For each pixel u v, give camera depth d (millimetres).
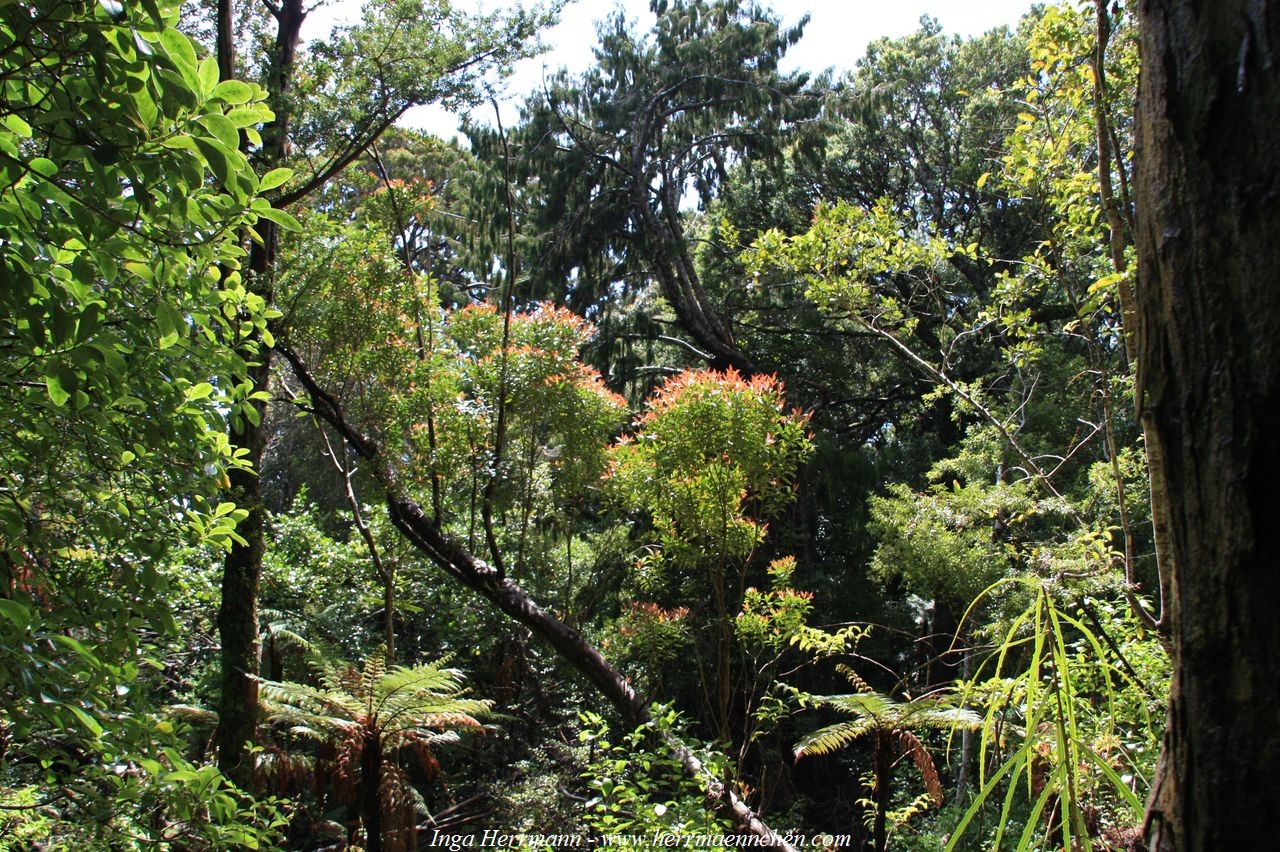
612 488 7223
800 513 13984
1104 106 3027
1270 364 972
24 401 2301
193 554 6754
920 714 5066
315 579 10164
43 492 2529
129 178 1979
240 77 7801
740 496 6129
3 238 1953
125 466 2637
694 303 16906
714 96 16266
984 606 9555
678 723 5918
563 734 10484
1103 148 2908
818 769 11953
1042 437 11906
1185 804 1049
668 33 16578
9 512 2250
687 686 11086
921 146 19359
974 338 15570
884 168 20031
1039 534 9656
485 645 10891
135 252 2236
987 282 16469
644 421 6160
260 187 2363
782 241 7324
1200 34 1052
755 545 6215
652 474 6172
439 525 7902
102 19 1840
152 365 2447
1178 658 1074
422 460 7949
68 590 2562
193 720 6770
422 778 10625
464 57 7578
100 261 2088
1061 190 5059
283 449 15438
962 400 6969
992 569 8680
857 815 10898
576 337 7402
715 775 5383
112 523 2580
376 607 10727
